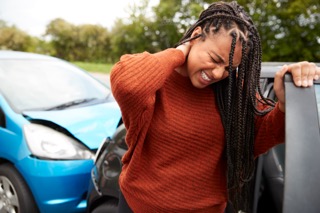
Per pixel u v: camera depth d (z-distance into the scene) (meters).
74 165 2.93
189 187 1.44
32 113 3.18
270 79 2.07
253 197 2.02
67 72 4.01
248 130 1.38
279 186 2.17
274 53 11.70
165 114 1.40
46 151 2.93
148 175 1.48
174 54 1.35
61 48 25.78
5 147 3.10
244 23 1.28
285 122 1.24
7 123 3.15
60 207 2.89
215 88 1.40
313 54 11.62
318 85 1.44
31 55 4.14
